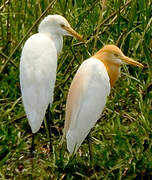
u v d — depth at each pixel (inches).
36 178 373.7
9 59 433.7
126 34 474.3
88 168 381.4
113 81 406.9
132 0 465.7
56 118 447.2
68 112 370.0
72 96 369.4
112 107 441.7
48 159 391.5
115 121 430.9
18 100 427.5
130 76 460.4
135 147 400.2
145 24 496.1
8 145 398.6
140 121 418.6
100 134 415.2
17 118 424.8
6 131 404.2
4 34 509.0
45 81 386.3
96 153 395.2
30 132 427.5
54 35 435.5
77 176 375.6
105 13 511.5
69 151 366.0
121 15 490.9
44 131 434.0
